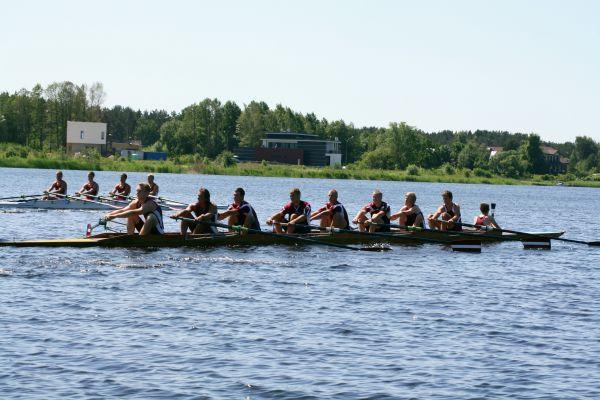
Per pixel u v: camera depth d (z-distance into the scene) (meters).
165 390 13.02
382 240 32.81
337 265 26.72
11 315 17.47
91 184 50.34
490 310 19.73
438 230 32.25
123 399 12.57
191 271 24.22
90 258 25.69
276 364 14.55
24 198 52.41
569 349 16.02
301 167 182.62
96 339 15.83
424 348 15.88
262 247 30.08
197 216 29.55
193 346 15.55
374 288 22.42
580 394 13.30
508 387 13.59
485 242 35.78
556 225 55.50
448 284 23.59
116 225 39.59
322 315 18.55
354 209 63.56
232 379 13.64
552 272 27.06
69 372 13.76
